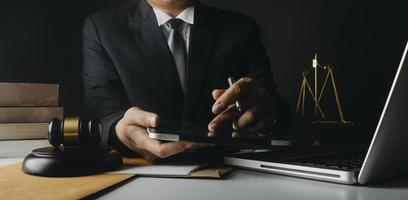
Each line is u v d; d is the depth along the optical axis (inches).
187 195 19.3
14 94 35.0
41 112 36.1
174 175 23.8
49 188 20.0
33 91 35.9
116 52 50.1
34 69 53.9
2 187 20.3
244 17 54.4
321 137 50.1
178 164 28.2
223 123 31.1
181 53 51.3
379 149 19.8
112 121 33.2
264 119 33.4
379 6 54.4
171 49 51.2
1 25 52.3
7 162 31.0
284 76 55.4
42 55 54.2
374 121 54.2
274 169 24.8
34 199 17.8
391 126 19.1
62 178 22.7
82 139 26.2
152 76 50.3
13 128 34.7
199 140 24.5
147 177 24.0
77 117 26.8
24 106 35.5
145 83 50.1
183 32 51.6
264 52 53.7
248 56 53.3
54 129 26.0
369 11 54.5
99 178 22.6
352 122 50.7
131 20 51.9
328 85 54.4
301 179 23.7
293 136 50.4
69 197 18.1
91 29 51.5
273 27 55.5
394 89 17.7
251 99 32.2
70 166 23.2
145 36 50.8
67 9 55.2
